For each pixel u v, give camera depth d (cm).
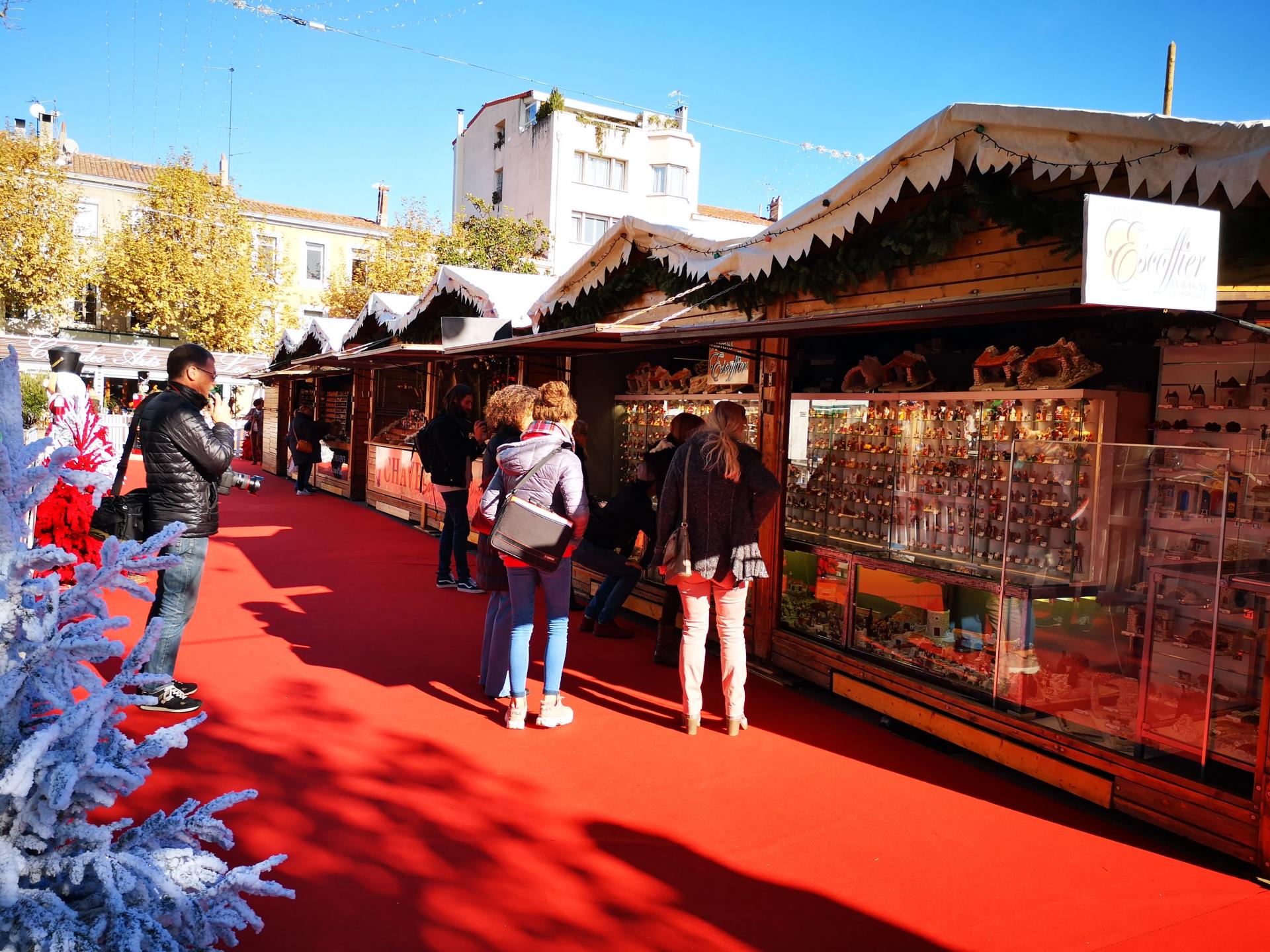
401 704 485
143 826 201
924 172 410
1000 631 435
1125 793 368
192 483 445
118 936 168
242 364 3041
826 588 545
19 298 2852
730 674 456
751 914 294
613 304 780
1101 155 338
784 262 515
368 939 270
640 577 679
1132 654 384
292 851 319
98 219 3272
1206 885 321
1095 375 466
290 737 428
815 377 623
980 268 440
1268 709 321
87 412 614
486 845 332
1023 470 445
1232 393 447
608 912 292
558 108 3297
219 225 3019
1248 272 340
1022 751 411
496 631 497
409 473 1245
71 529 570
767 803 380
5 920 164
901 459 526
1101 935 288
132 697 181
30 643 169
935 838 354
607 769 409
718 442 445
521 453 455
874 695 491
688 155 3522
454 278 980
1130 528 393
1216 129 298
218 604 707
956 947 279
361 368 1438
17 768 157
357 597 748
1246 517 417
